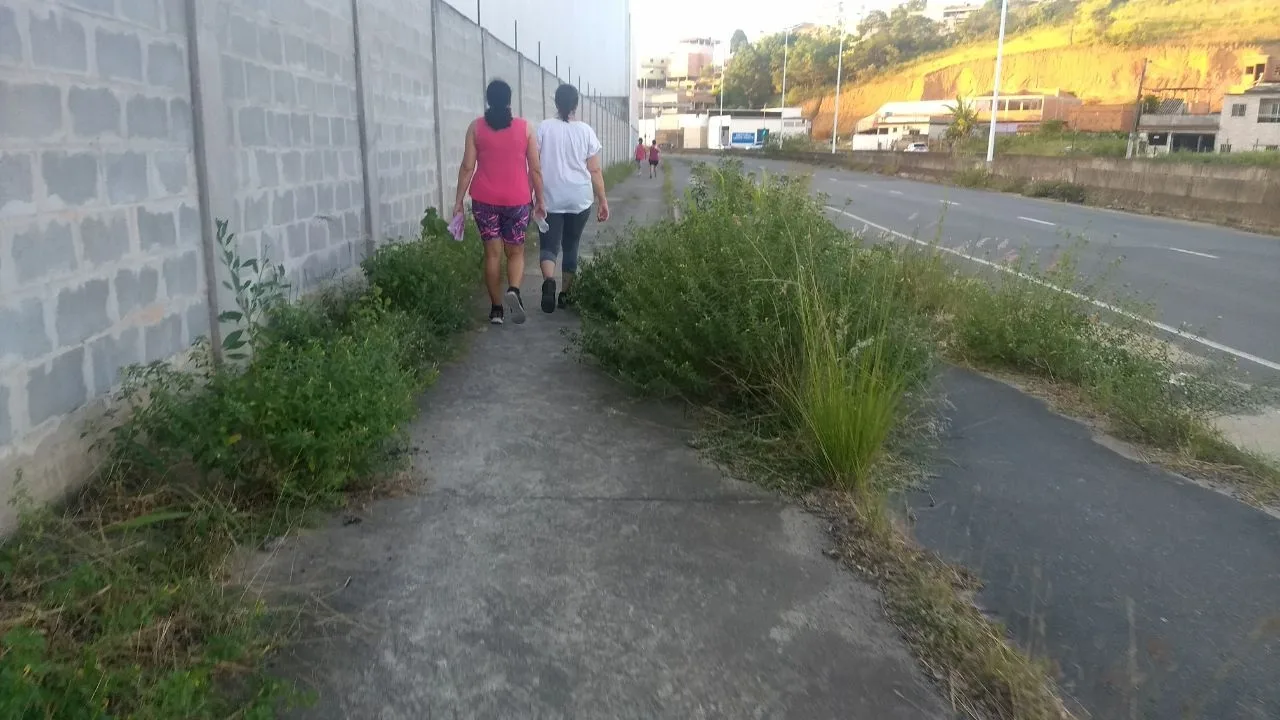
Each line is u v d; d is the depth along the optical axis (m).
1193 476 4.50
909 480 4.32
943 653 2.91
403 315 5.90
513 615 3.05
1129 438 5.00
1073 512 4.02
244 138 5.17
